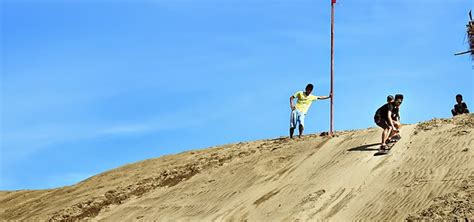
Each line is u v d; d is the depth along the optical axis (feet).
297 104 77.82
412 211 51.16
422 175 55.98
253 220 58.75
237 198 64.75
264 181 66.64
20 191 101.24
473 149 57.41
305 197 59.26
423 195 52.85
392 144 64.39
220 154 82.23
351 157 64.44
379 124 63.36
